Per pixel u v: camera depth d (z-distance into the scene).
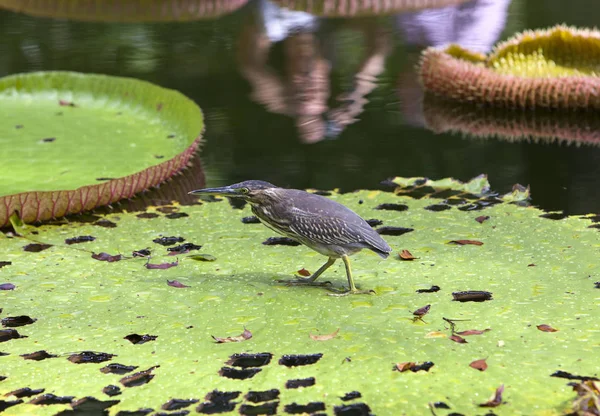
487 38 13.98
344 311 5.34
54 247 6.58
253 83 11.90
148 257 6.37
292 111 10.69
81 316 5.37
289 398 4.35
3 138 8.98
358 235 5.52
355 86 11.87
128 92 10.17
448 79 11.13
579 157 9.01
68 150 8.67
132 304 5.53
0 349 4.93
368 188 8.06
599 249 6.26
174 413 4.25
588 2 15.89
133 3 17.09
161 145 8.88
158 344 4.97
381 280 5.84
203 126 8.66
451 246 6.43
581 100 10.62
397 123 10.28
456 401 4.30
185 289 5.74
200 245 6.60
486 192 7.84
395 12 16.47
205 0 17.55
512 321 5.15
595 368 4.57
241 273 6.03
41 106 10.11
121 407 4.31
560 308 5.31
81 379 4.60
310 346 4.89
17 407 4.33
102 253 6.40
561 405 4.24
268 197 5.71
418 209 7.28
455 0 17.02
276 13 16.59
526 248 6.34
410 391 4.39
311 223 5.55
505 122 10.41
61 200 7.21
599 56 11.34
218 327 5.17
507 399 4.30
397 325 5.12
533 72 11.25
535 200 7.67
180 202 7.73
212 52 13.59
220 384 4.51
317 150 9.27
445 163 8.87
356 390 4.42
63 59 13.01
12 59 12.97
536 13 15.29
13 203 6.95
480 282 5.75
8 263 6.26
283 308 5.40
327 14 16.50
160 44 14.09
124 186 7.60
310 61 13.08
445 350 4.80
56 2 17.22
